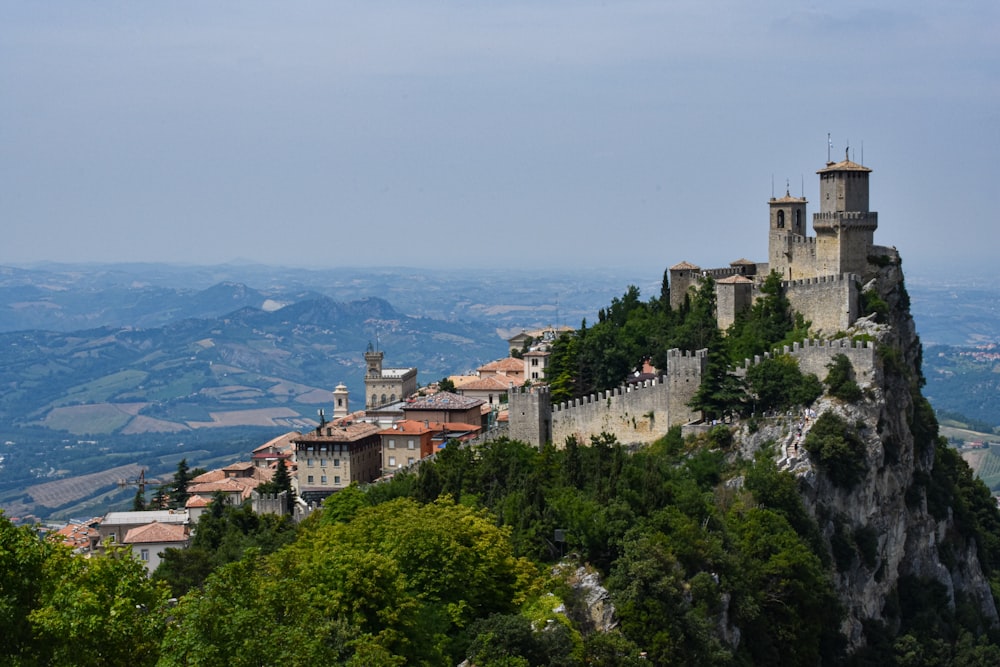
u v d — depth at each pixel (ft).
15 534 343.67
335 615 457.27
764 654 599.98
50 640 330.75
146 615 363.97
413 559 521.24
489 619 499.51
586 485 638.12
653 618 540.52
